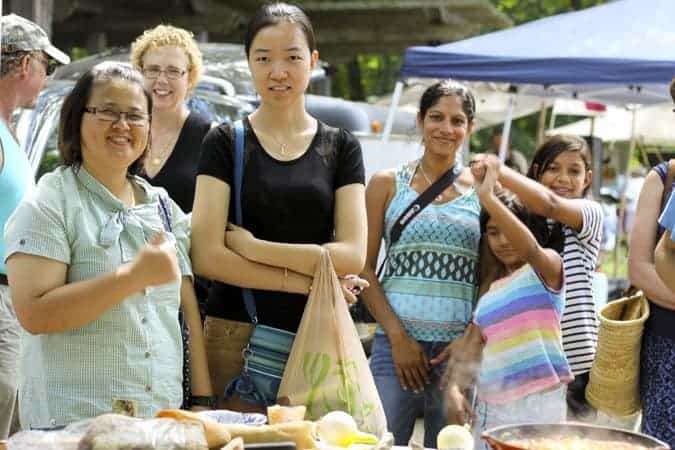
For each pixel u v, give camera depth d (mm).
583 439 4148
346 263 5676
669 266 5555
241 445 4074
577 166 7367
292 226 5734
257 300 5742
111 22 19312
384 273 7219
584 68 13141
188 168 6844
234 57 13570
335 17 20609
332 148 5883
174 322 5047
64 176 4906
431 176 7180
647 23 14031
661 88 13797
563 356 6605
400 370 6969
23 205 4820
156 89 6883
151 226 5020
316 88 21656
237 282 5629
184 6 19016
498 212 6504
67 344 4777
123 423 3971
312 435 4422
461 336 6938
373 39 20875
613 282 16031
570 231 6977
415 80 14359
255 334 5723
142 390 4855
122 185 5047
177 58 6957
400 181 7211
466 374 6789
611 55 13188
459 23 20688
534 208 6840
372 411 5465
